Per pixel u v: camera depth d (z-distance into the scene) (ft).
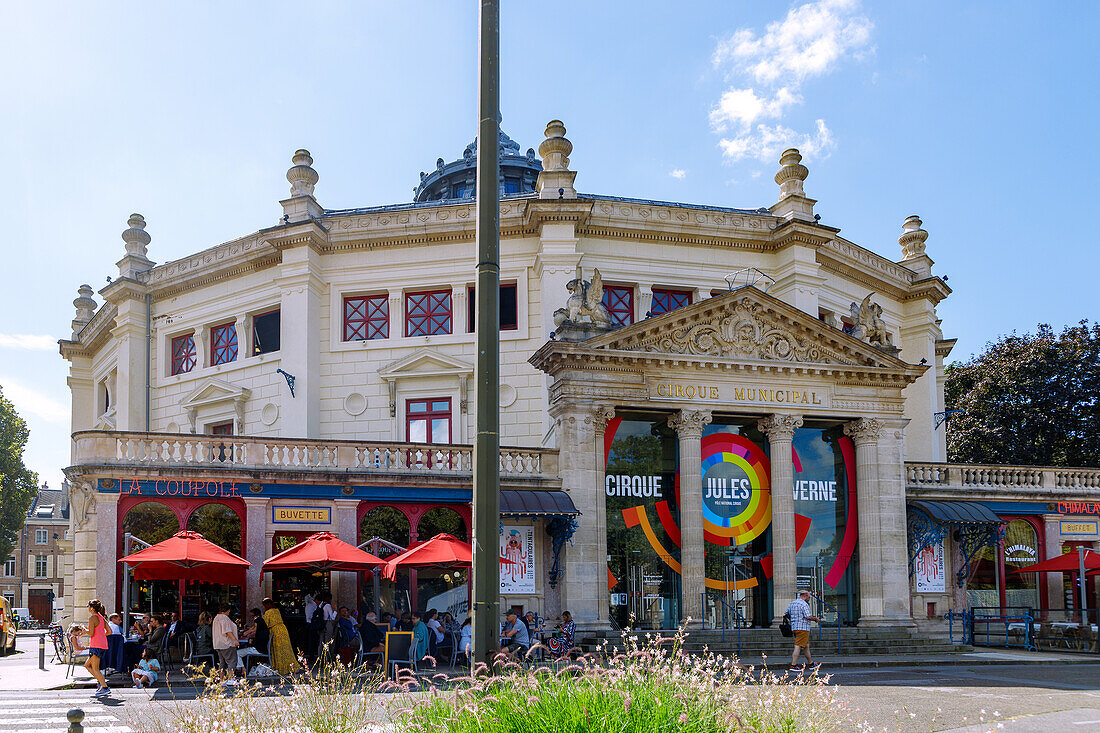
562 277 104.01
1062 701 54.24
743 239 112.98
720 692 27.91
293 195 111.65
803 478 96.99
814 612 93.66
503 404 105.29
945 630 99.66
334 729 28.17
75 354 147.74
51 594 298.76
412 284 109.19
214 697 30.04
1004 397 162.71
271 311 113.29
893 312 130.82
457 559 72.69
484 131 29.14
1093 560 99.81
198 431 116.37
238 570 79.87
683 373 91.56
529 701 25.09
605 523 87.86
